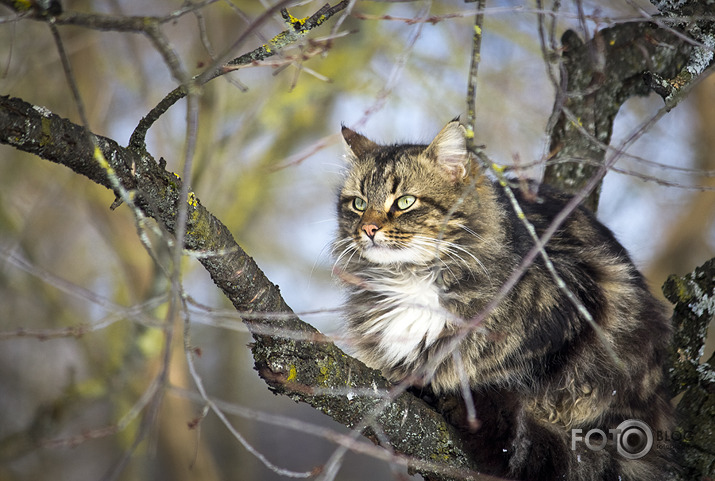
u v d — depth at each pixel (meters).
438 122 11.80
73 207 13.41
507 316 5.72
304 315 4.42
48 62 10.68
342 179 7.55
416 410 5.06
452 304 6.00
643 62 7.03
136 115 12.10
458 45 11.90
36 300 12.75
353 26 11.31
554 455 5.50
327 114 12.82
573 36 7.29
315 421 17.08
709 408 5.69
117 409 10.94
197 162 11.03
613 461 5.60
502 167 4.16
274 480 15.75
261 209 14.83
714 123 13.33
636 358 5.81
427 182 6.57
